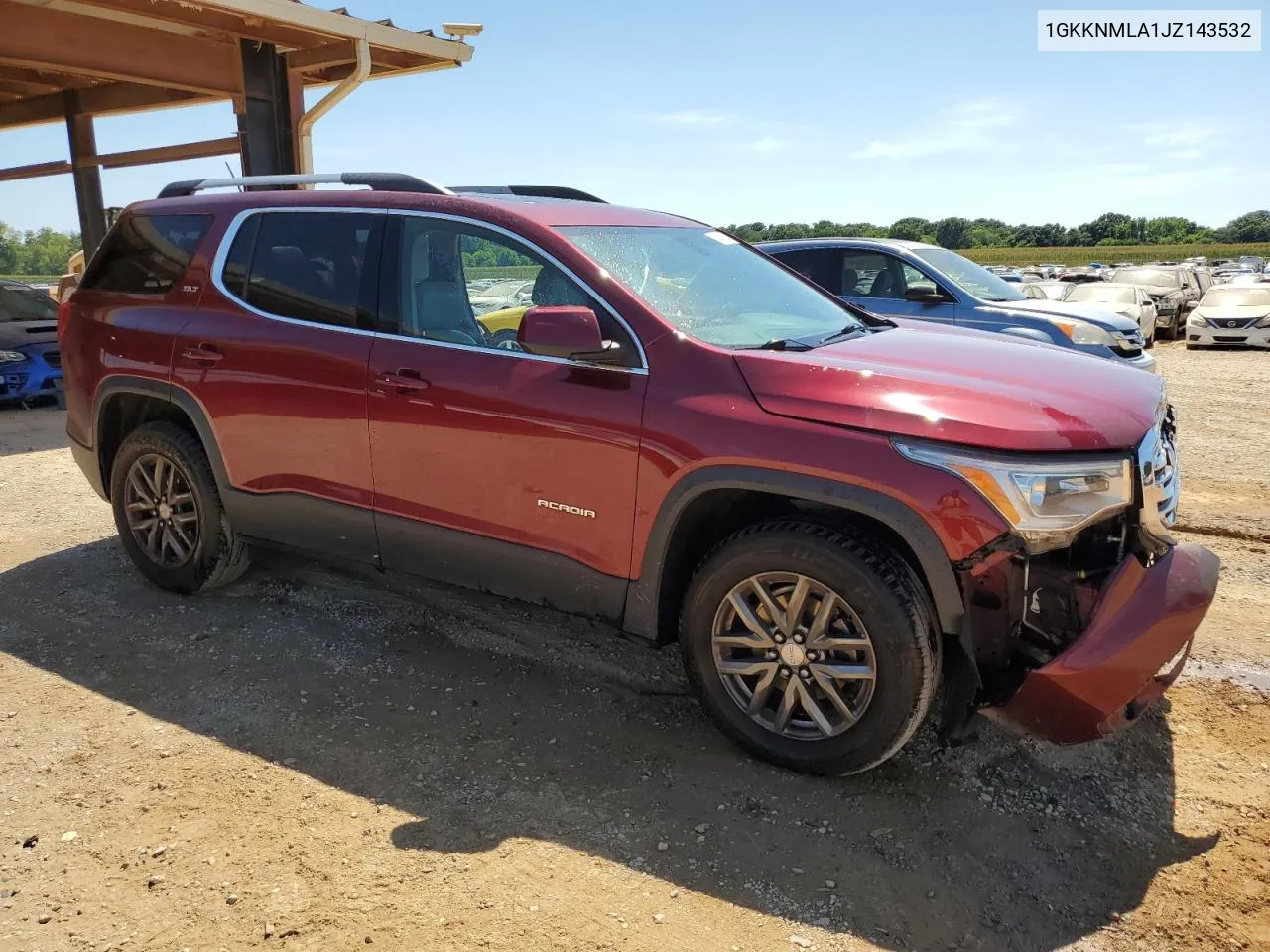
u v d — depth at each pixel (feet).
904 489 8.71
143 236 14.78
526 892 8.16
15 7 30.01
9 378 32.19
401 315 11.90
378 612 14.21
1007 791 9.65
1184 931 7.72
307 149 36.52
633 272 11.18
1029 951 7.54
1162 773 9.99
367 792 9.62
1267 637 13.26
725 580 9.84
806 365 9.66
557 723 11.03
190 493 14.07
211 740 10.61
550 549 10.87
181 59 34.65
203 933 7.67
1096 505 8.73
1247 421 30.66
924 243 29.84
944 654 9.42
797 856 8.66
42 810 9.29
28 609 14.30
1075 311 26.58
